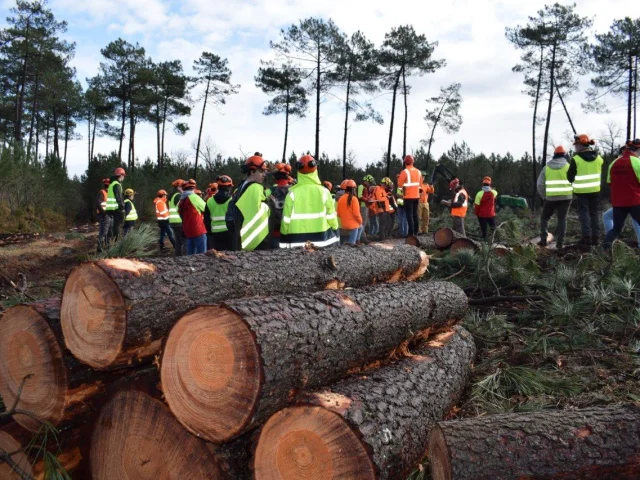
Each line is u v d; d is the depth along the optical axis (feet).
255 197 18.12
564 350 15.80
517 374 13.73
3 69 123.34
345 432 7.79
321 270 13.35
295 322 8.73
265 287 11.56
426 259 18.21
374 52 109.50
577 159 30.32
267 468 8.19
